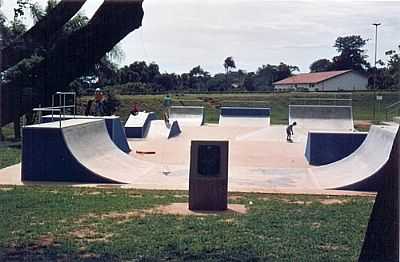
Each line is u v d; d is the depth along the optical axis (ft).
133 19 16.98
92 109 92.68
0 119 17.76
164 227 27.96
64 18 17.65
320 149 60.90
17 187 42.50
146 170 53.16
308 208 34.45
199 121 118.42
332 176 49.70
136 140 84.53
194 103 151.33
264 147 76.13
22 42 17.95
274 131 93.71
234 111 120.47
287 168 57.11
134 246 23.85
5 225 28.04
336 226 28.76
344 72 226.58
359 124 112.88
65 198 36.78
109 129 63.62
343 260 21.95
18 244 24.27
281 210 33.71
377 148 48.80
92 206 33.76
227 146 34.06
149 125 94.89
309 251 23.47
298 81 245.65
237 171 54.60
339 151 60.75
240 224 28.96
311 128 97.04
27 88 17.60
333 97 153.79
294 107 103.40
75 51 17.07
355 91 171.22
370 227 17.43
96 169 47.44
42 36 17.80
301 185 46.47
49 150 46.52
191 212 32.68
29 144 46.65
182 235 26.08
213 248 23.67
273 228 28.12
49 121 60.90
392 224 16.99
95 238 25.52
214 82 254.06
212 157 33.94
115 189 41.98
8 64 17.98
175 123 97.04
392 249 16.98
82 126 52.08
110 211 32.27
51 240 25.07
